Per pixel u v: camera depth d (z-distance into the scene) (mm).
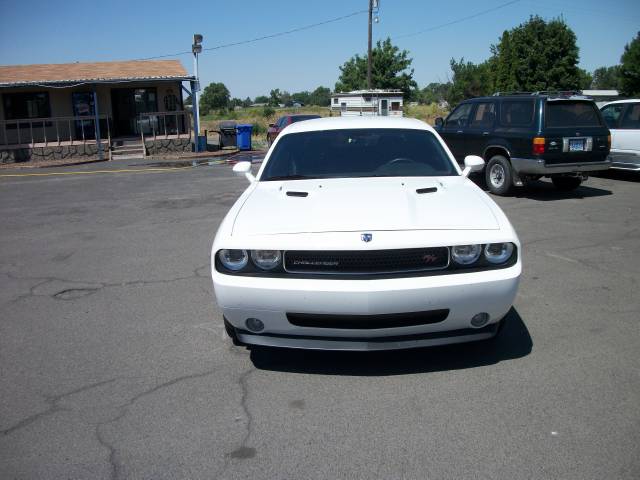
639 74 32562
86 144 20875
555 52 36188
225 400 3145
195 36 20531
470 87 43531
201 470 2535
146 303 4793
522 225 7426
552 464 2502
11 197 11695
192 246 6801
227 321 3637
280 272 3145
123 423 2934
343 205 3498
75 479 2494
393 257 3078
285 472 2504
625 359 3498
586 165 9242
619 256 5859
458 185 4043
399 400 3084
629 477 2404
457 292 3039
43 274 5777
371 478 2449
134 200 10641
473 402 3039
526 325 4074
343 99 37500
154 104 22484
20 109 21438
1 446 2748
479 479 2420
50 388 3332
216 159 19250
